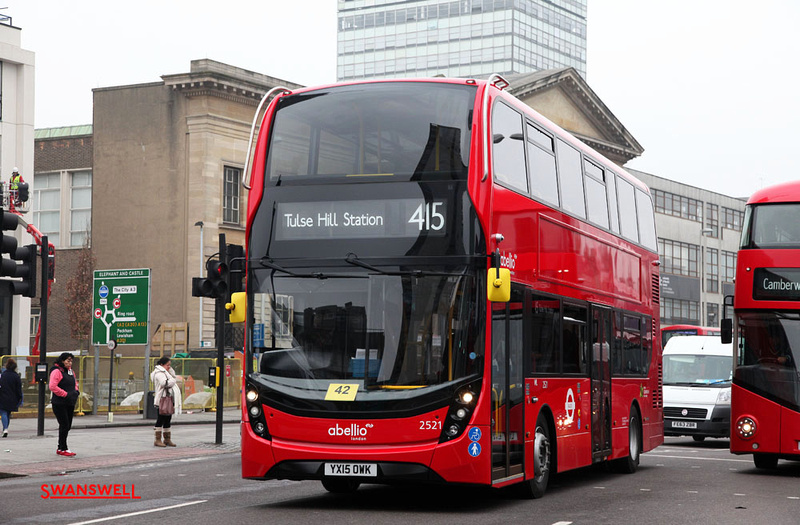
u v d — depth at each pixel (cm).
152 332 5881
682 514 1267
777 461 2033
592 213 1705
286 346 1252
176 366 4253
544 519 1198
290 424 1230
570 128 7519
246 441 1252
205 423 3550
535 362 1397
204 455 2214
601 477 1800
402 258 1239
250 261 1285
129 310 3419
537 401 1398
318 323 1245
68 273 6538
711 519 1224
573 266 1579
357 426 1209
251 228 1293
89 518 1177
